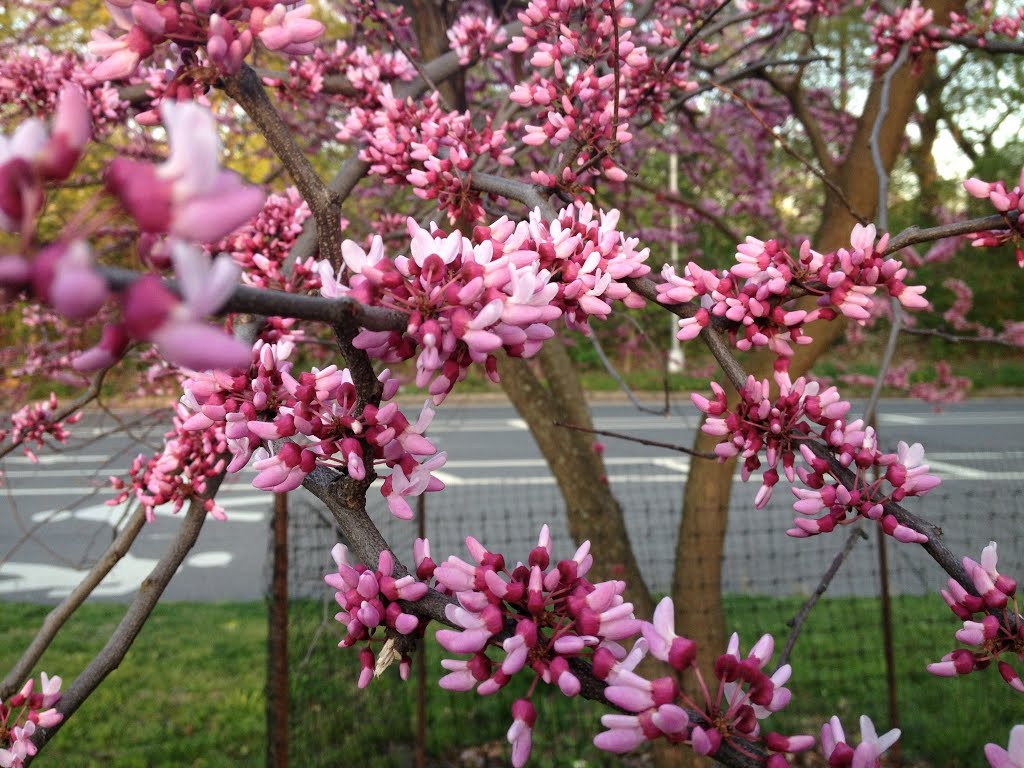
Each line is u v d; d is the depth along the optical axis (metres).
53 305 0.49
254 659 5.71
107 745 4.58
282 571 3.25
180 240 0.51
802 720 4.75
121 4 0.97
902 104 3.63
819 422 1.28
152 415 3.32
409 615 0.99
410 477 1.02
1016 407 16.16
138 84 2.47
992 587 1.10
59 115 0.52
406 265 0.88
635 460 11.77
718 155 6.60
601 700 0.92
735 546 7.68
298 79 2.55
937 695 4.98
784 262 1.23
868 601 6.29
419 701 4.27
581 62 1.80
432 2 3.36
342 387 0.98
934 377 13.98
